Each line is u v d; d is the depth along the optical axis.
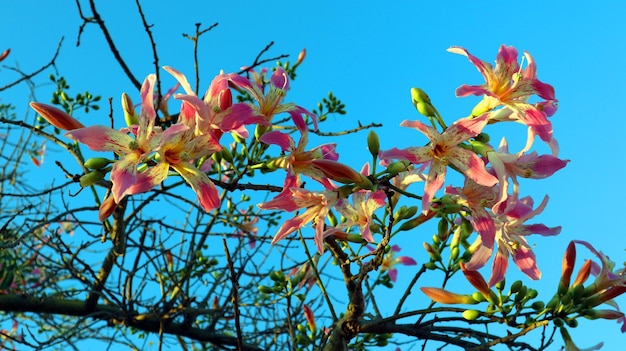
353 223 1.03
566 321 1.00
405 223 1.01
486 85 0.98
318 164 0.95
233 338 1.53
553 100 0.98
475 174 0.96
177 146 0.96
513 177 0.99
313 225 1.01
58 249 1.41
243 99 1.46
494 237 0.98
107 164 0.95
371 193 1.02
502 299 1.01
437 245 1.10
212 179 1.02
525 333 0.98
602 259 1.00
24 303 1.48
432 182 0.96
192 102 0.94
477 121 0.96
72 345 1.47
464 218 1.02
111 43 1.23
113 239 1.35
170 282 1.63
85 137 0.93
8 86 1.41
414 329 1.10
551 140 1.00
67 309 1.50
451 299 1.06
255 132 1.02
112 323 1.58
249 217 1.74
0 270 1.53
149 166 0.96
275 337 1.59
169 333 1.51
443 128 0.97
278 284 1.18
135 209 1.42
